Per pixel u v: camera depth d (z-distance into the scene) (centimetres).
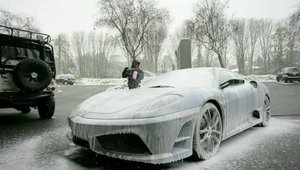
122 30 3200
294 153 340
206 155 319
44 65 629
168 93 321
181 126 288
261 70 7044
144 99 319
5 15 3073
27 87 604
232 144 386
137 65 736
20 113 787
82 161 325
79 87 2428
